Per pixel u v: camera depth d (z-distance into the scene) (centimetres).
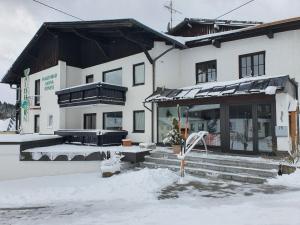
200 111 1383
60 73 1925
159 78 1611
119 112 1772
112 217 609
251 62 1445
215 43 1526
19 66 2425
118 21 1442
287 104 1083
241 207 641
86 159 1250
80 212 660
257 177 923
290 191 773
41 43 2145
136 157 1238
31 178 1169
